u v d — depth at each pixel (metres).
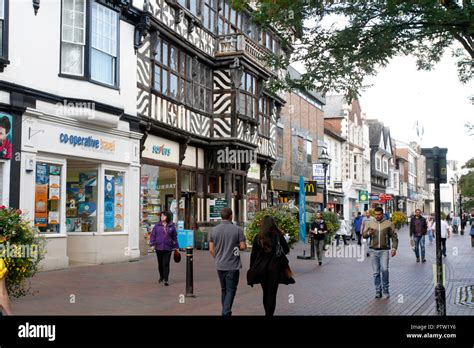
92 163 17.41
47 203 15.35
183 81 22.45
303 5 10.92
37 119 14.78
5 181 13.82
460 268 17.92
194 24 23.02
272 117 31.09
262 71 26.73
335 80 12.10
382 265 11.64
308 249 26.14
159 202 21.22
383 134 68.62
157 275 14.72
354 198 53.81
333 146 48.44
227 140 24.23
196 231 23.80
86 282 13.11
